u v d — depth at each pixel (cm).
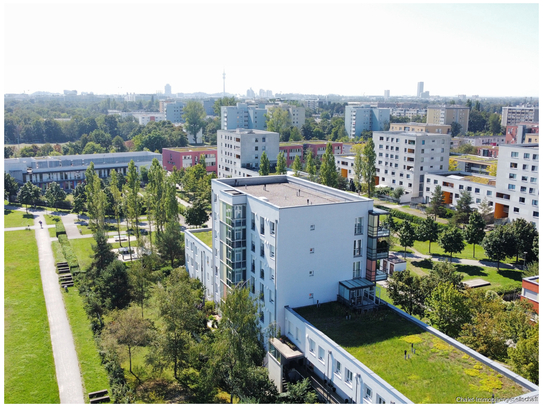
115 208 9994
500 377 3691
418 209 11594
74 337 5422
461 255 8538
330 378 4197
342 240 5128
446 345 4216
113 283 5916
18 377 4584
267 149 13512
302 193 6194
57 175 14412
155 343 4722
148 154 16875
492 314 5084
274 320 4984
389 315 4803
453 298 4919
